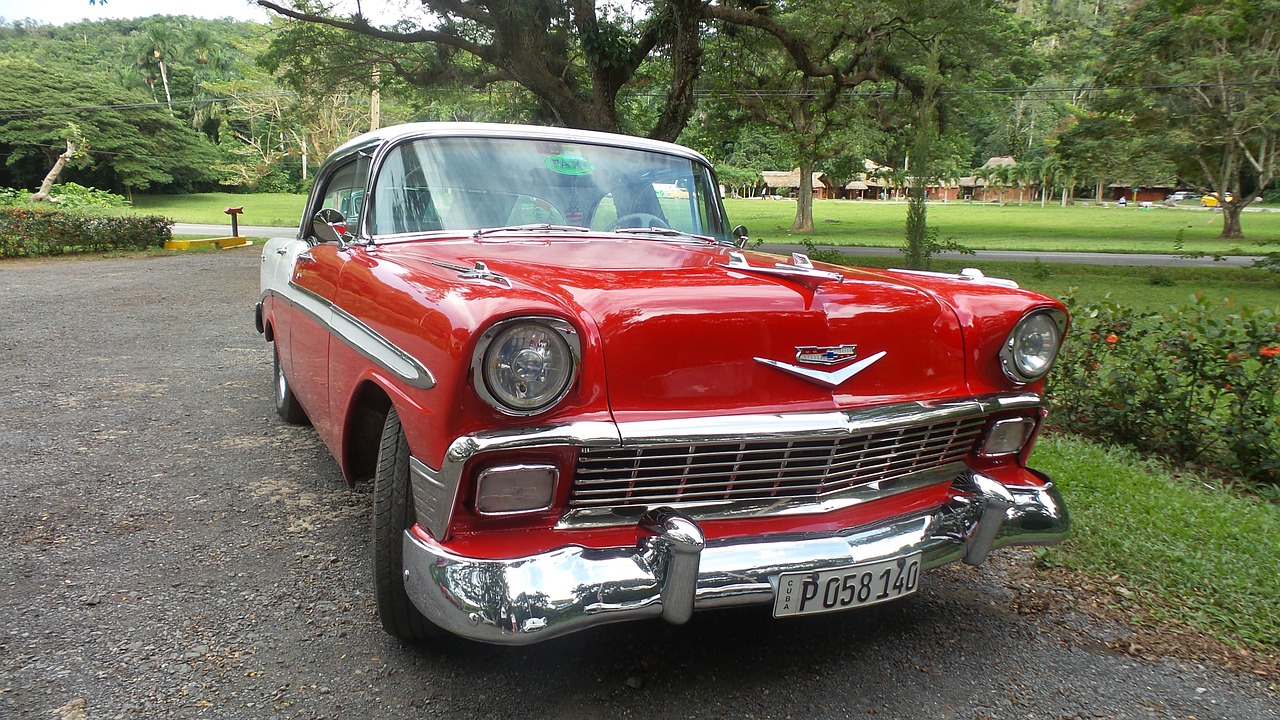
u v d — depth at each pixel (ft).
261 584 9.46
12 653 7.84
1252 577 10.18
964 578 10.48
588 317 6.66
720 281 7.61
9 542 10.34
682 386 6.82
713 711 7.39
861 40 69.92
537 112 81.35
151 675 7.57
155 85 249.14
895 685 7.97
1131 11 101.96
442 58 70.69
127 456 13.88
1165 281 59.06
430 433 6.47
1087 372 16.56
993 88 88.02
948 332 8.27
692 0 52.37
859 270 10.13
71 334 25.64
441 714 7.18
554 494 6.53
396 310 7.45
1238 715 7.66
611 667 8.07
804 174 143.54
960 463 8.64
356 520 11.41
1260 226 158.40
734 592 6.72
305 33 70.13
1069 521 8.71
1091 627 9.27
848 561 7.13
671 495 6.96
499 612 6.11
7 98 194.80
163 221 66.74
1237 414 14.92
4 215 55.67
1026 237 124.26
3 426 15.39
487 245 9.36
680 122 55.16
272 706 7.19
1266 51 91.81
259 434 15.34
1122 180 113.60
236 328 27.58
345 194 11.61
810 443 7.21
